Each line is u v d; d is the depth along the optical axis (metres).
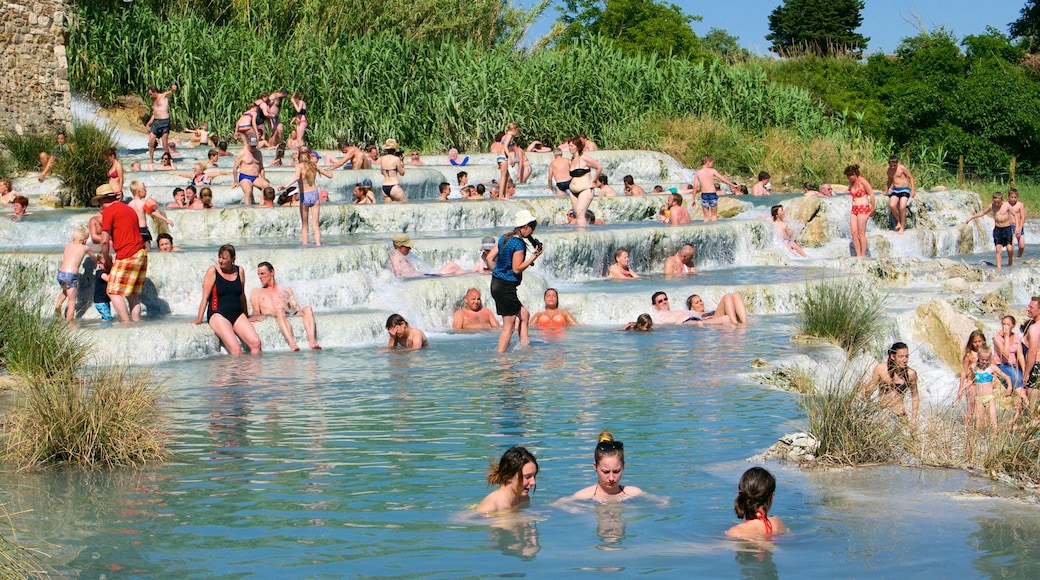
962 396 11.52
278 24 36.81
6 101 27.16
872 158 35.22
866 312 15.37
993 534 6.88
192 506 7.49
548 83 34.56
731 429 9.82
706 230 22.67
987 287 19.91
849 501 7.62
